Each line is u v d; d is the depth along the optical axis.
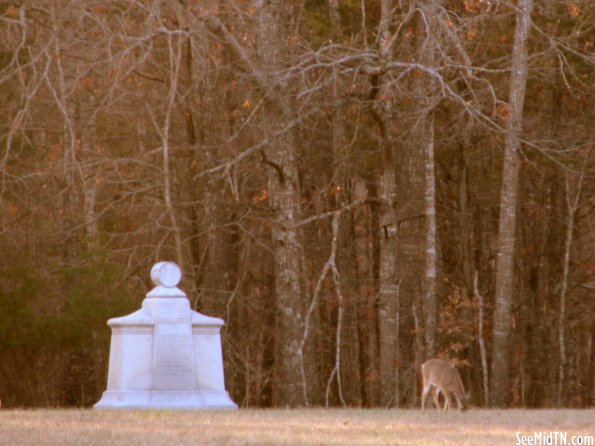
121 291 59.19
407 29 55.84
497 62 63.94
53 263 60.06
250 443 24.47
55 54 49.50
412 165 59.19
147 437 25.67
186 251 64.12
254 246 65.44
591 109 65.81
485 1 54.00
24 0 52.19
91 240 59.81
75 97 57.84
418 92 53.38
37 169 59.62
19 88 53.22
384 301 54.84
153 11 48.53
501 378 57.47
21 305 58.28
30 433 26.62
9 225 58.22
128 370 37.66
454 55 58.12
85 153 60.47
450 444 24.58
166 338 37.91
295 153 54.12
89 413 34.19
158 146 61.19
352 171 66.25
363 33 59.62
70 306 58.88
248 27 54.91
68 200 62.22
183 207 64.31
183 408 37.28
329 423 30.30
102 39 48.88
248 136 59.09
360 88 51.84
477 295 64.50
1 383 63.06
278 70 50.88
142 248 63.59
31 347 59.47
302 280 55.28
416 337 59.84
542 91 65.88
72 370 64.31
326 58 50.81
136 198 64.19
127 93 54.91
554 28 62.91
